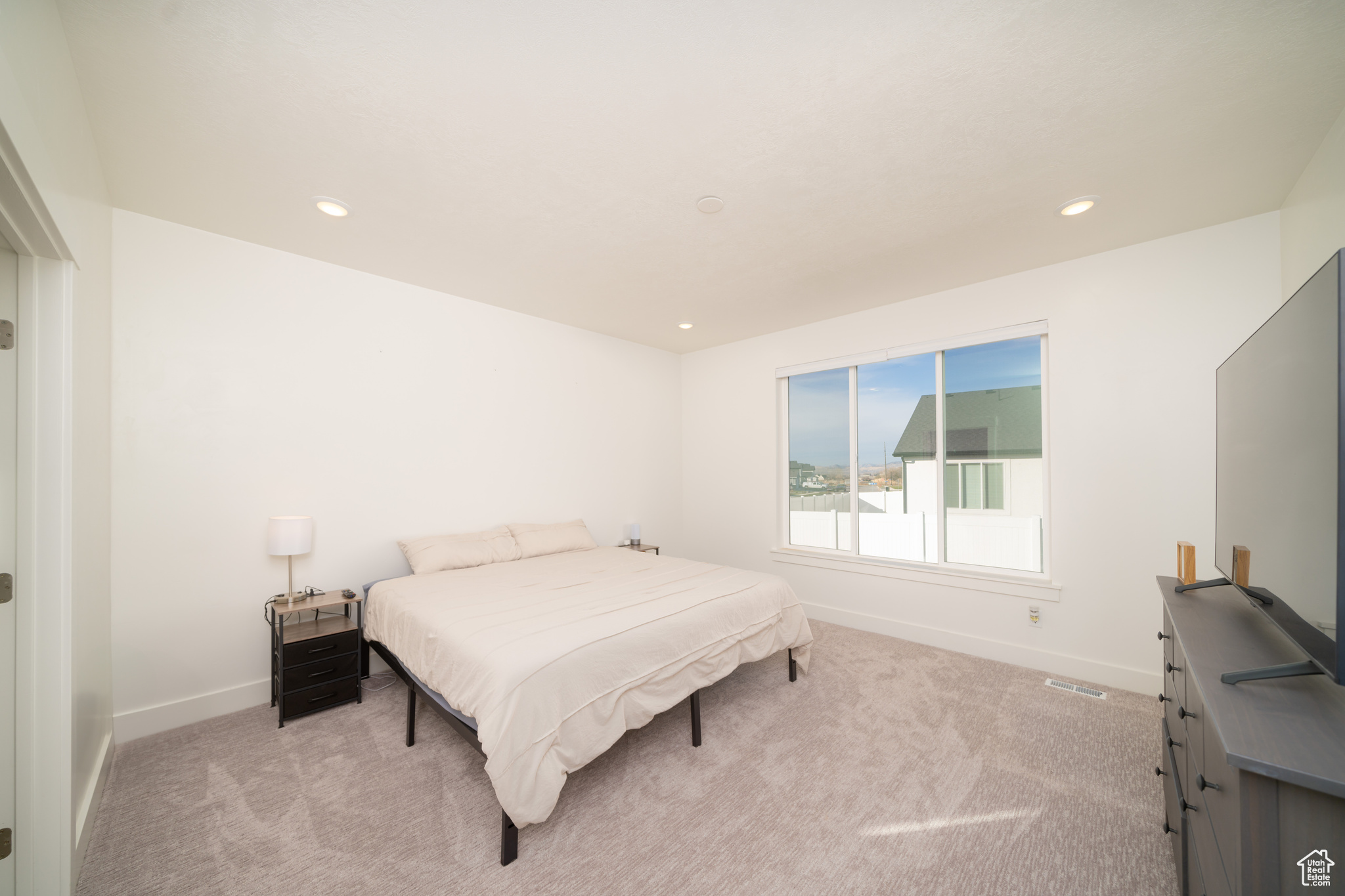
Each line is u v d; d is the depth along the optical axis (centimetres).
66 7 126
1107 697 265
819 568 416
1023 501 321
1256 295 242
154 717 232
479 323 369
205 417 253
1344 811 71
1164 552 266
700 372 512
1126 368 276
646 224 248
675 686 212
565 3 128
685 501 525
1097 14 130
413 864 154
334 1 126
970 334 332
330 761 209
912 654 330
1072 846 160
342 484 300
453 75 151
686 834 167
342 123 173
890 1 127
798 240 266
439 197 222
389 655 253
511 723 158
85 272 170
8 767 134
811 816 175
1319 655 98
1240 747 79
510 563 339
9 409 137
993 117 171
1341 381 91
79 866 150
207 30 134
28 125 109
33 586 138
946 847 161
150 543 236
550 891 144
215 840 163
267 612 269
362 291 310
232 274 262
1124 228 255
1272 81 153
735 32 136
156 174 203
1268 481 129
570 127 176
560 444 421
